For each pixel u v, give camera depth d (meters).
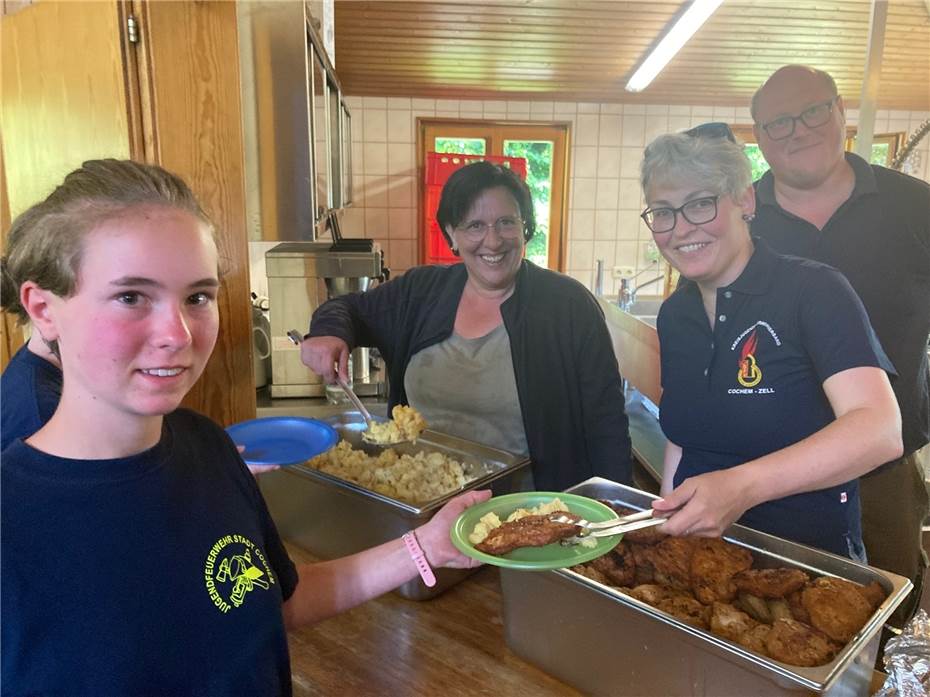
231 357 1.51
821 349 1.01
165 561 0.58
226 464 0.72
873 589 0.86
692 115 3.71
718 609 0.84
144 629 0.56
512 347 1.46
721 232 1.07
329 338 1.46
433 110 3.57
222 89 1.41
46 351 0.83
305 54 1.67
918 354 1.52
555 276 1.54
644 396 2.74
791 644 0.75
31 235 0.52
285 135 1.71
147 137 1.40
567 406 1.49
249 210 1.74
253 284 2.85
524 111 3.63
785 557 0.97
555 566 0.79
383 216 3.67
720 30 2.85
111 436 0.57
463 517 0.92
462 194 1.39
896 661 0.74
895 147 3.63
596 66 3.18
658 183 1.09
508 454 1.31
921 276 1.50
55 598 0.53
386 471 1.28
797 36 2.87
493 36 2.88
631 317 2.71
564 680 0.88
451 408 1.56
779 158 1.52
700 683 0.75
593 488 1.13
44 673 0.53
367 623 1.01
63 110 1.50
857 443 0.86
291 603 0.82
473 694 0.86
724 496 0.82
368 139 3.58
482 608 1.05
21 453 0.56
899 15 2.69
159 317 0.52
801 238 1.54
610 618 0.81
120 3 1.33
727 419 1.16
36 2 1.50
